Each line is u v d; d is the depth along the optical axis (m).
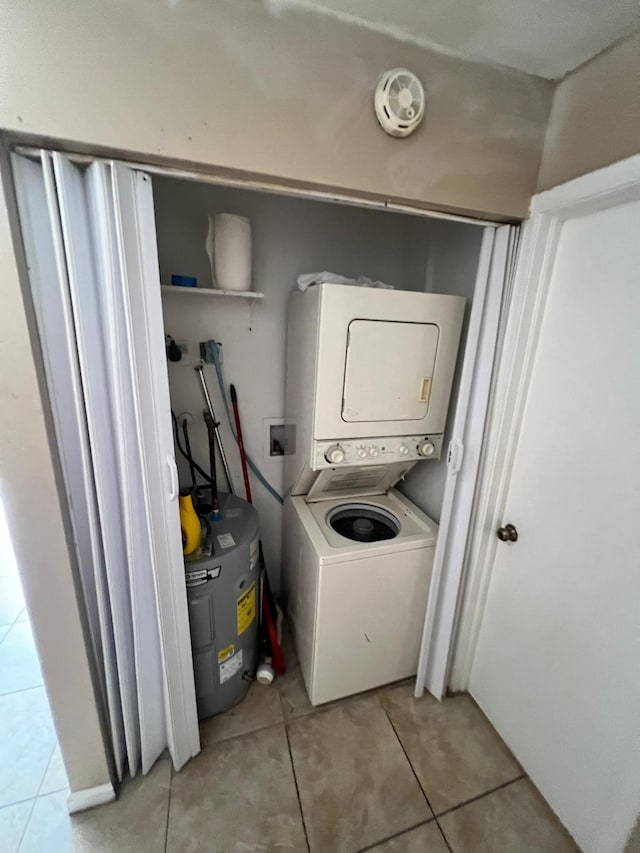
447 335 1.52
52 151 0.83
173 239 1.64
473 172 1.11
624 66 0.93
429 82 1.00
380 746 1.56
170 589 1.25
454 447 1.47
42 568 1.04
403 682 1.86
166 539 1.21
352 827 1.30
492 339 1.34
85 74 0.77
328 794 1.39
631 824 1.09
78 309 0.92
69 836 1.26
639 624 1.05
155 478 1.13
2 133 0.77
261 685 1.80
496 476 1.47
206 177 0.95
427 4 0.86
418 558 1.63
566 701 1.29
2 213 0.80
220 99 0.86
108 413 1.06
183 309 1.72
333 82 0.92
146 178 0.94
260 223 1.75
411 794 1.40
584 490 1.20
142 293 1.01
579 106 1.05
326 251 1.88
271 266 1.81
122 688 1.26
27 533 1.00
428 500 1.90
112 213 0.91
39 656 1.12
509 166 1.15
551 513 1.32
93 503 1.06
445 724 1.66
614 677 1.13
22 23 0.72
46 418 0.95
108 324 0.98
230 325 1.81
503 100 1.09
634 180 0.91
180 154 0.86
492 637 1.63
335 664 1.65
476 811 1.36
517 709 1.51
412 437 1.61
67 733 1.22
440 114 1.04
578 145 1.06
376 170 1.01
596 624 1.18
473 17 0.89
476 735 1.62
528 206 1.21
